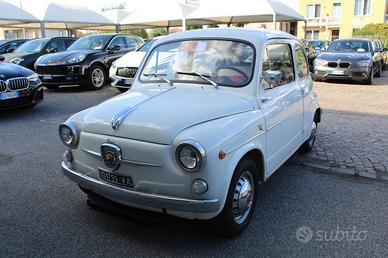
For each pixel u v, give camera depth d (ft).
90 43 41.04
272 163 12.94
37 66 37.19
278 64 14.06
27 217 12.33
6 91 25.23
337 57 44.42
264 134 11.89
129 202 10.32
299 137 16.10
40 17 77.36
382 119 25.88
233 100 11.53
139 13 77.56
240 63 12.64
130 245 10.80
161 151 9.60
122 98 12.00
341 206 13.25
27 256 10.27
